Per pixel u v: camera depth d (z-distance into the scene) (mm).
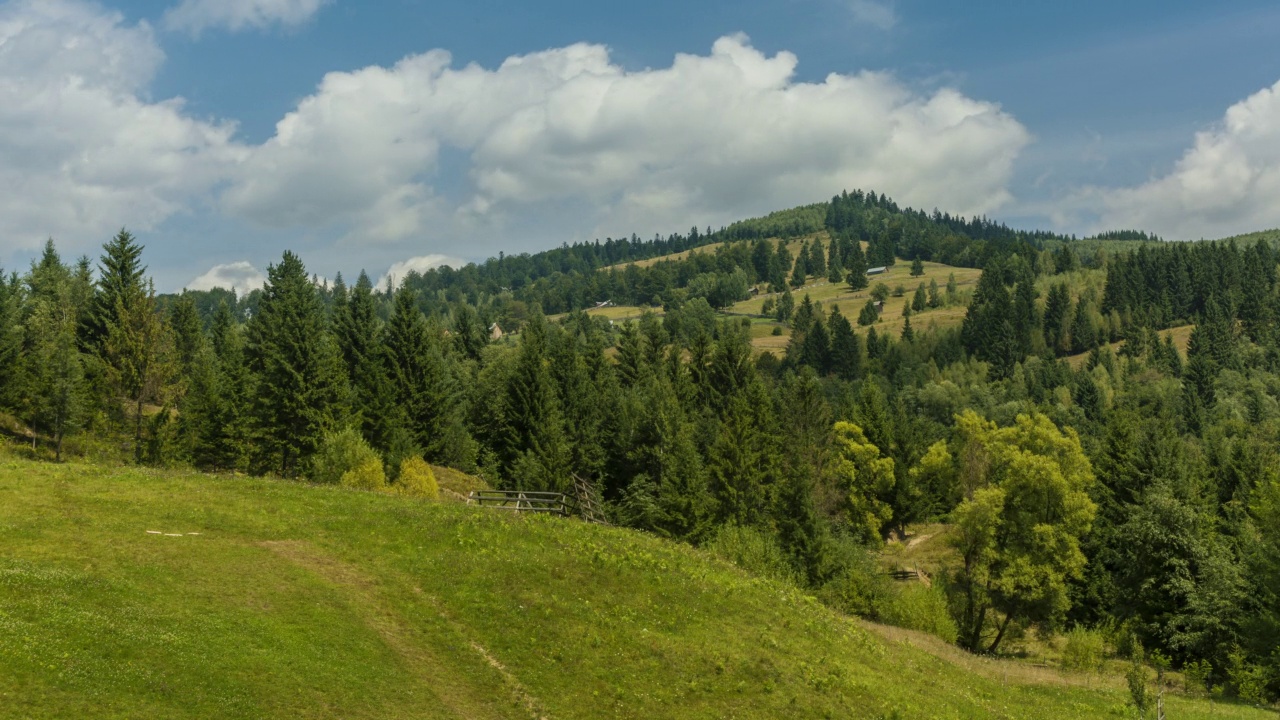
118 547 25969
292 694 20016
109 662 18984
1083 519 59375
